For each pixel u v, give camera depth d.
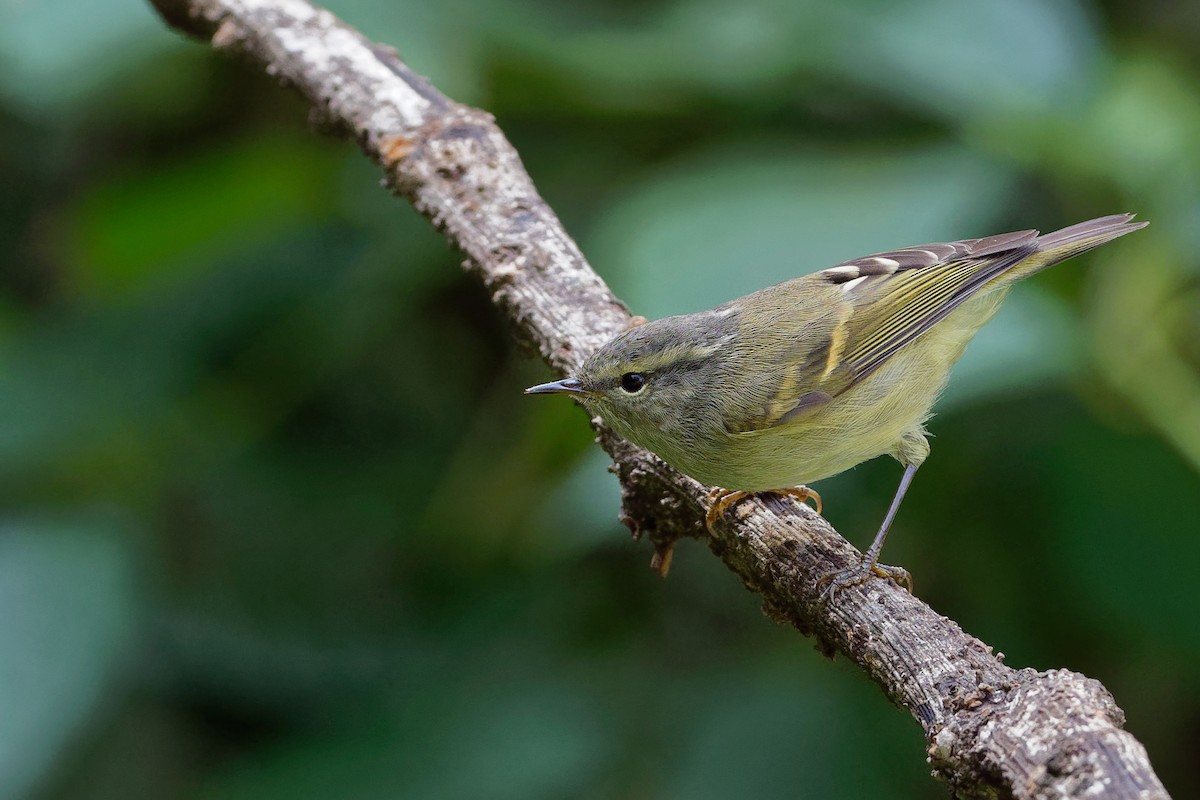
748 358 8.09
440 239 11.40
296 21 9.76
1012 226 11.30
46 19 10.22
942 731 5.70
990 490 10.28
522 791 9.44
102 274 11.45
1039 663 10.29
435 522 10.99
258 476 11.11
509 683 10.16
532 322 8.50
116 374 11.08
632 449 8.24
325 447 11.56
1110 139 10.05
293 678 10.40
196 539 10.83
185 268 11.43
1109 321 9.64
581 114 11.03
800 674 10.03
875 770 9.51
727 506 7.75
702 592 11.14
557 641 10.50
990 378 8.68
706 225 9.33
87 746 9.98
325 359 11.42
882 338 8.35
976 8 10.39
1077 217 10.76
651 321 8.39
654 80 10.55
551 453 10.26
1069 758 5.24
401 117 9.20
